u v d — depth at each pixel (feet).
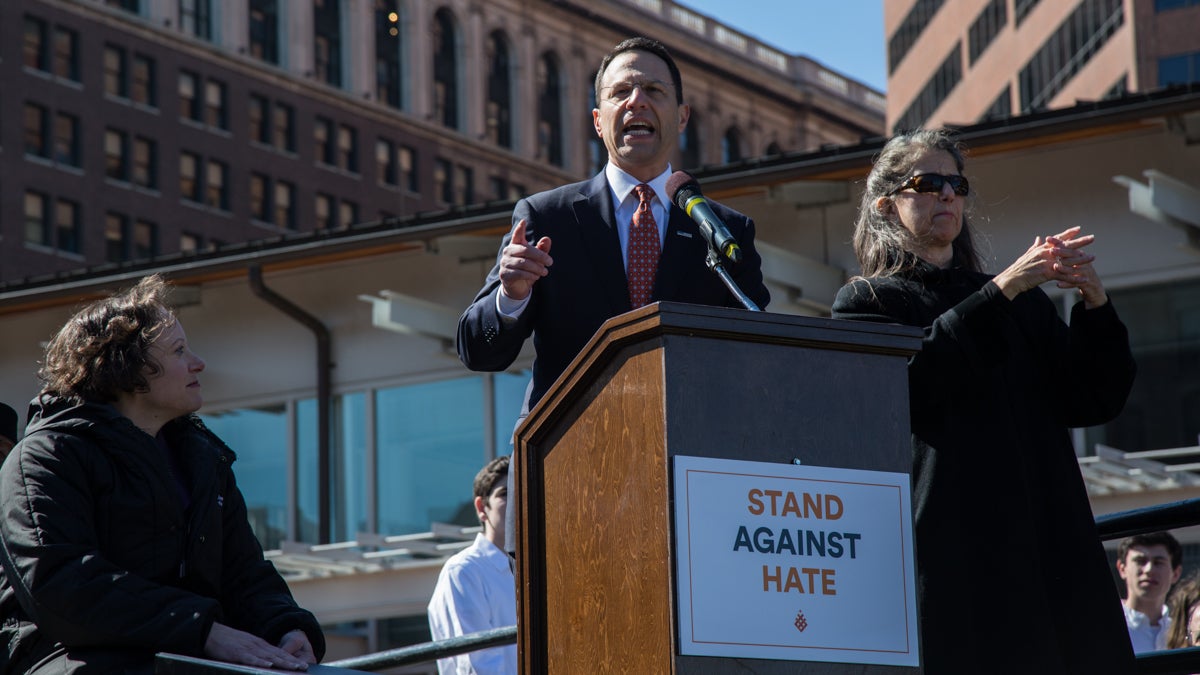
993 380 14.39
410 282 74.33
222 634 13.93
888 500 11.09
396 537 67.97
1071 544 14.14
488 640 18.83
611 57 17.49
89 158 223.92
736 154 276.82
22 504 14.17
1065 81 167.43
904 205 15.69
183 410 15.46
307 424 75.97
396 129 252.62
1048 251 14.21
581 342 16.62
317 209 245.24
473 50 259.80
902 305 15.14
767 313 10.89
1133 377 14.78
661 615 10.50
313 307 76.38
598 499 11.14
